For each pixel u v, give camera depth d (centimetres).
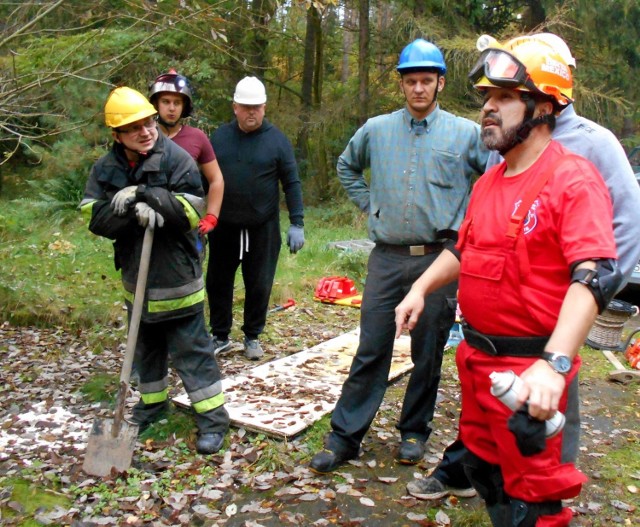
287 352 548
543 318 225
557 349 198
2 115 517
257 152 489
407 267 348
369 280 359
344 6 1464
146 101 343
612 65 1266
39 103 600
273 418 398
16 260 737
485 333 240
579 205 214
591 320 202
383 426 411
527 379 196
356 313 673
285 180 512
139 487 334
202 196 361
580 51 1280
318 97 1579
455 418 429
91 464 345
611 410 457
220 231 499
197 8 529
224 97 1225
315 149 1506
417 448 362
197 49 1040
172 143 356
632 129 1430
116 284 686
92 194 356
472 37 1250
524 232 225
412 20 1241
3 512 309
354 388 356
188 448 372
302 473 349
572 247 210
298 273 778
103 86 677
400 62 346
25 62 611
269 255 508
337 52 1684
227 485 339
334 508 321
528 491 227
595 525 318
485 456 249
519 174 234
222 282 512
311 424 396
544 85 225
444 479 331
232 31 1053
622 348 588
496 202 236
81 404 436
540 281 225
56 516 306
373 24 1450
